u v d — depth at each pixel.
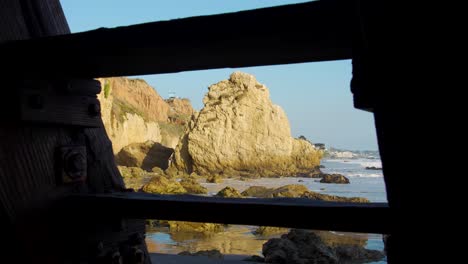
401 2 1.36
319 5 1.62
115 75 2.46
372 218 1.73
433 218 1.29
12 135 2.19
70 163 2.40
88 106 2.55
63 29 2.66
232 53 2.00
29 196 2.23
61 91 2.36
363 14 1.41
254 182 55.88
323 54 1.96
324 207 1.81
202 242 14.54
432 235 1.29
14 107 2.13
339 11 1.59
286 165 73.12
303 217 1.84
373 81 1.40
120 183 2.78
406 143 1.34
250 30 1.75
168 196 2.30
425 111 1.32
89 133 2.61
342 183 51.72
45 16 2.52
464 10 1.27
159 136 92.50
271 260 6.18
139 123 82.88
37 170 2.28
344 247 9.91
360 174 69.31
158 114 120.44
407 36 1.35
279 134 72.94
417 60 1.33
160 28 1.88
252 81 74.19
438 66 1.30
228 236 15.35
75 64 2.24
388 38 1.37
